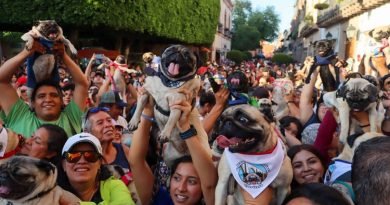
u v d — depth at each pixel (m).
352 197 2.61
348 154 3.43
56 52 4.18
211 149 3.36
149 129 3.18
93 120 3.95
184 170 3.06
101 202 3.11
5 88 4.23
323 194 2.12
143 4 18.97
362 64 9.73
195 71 2.86
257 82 12.47
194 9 29.62
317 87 6.46
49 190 2.82
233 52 48.88
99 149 3.21
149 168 3.30
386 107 4.66
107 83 6.78
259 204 2.46
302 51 46.84
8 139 3.31
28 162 2.75
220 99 3.82
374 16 17.45
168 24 23.34
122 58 7.55
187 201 3.07
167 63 2.79
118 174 3.39
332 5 27.09
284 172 2.54
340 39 23.86
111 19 17.05
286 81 6.67
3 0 16.72
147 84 2.94
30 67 4.21
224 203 2.64
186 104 2.80
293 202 2.15
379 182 1.45
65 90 5.49
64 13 16.41
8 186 2.64
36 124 4.23
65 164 3.18
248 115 2.43
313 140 4.77
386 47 8.70
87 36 23.88
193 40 29.95
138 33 21.06
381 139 1.65
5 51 29.20
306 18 38.56
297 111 6.46
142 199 3.25
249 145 2.45
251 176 2.47
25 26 18.94
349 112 3.55
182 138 2.84
